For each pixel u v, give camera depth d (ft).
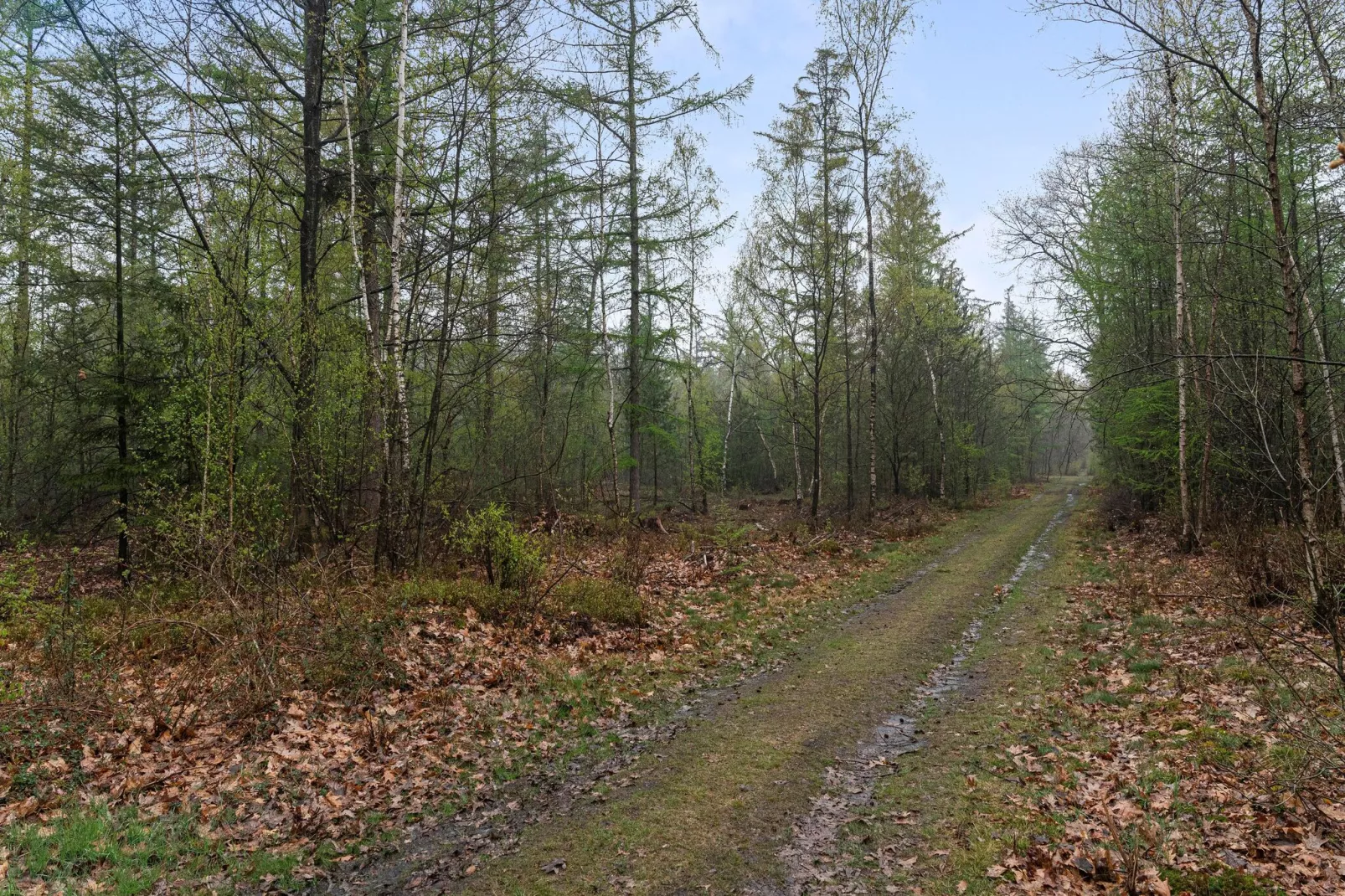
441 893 15.65
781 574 51.70
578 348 65.10
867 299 81.82
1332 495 35.27
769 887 15.49
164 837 17.10
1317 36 27.96
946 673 30.53
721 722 25.63
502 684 28.02
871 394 83.41
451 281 49.75
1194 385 45.42
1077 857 14.88
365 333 42.34
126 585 40.86
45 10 37.06
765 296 71.15
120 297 44.91
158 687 25.67
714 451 94.73
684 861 16.65
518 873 16.34
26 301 55.77
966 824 17.30
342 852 17.17
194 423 34.94
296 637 27.55
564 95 52.85
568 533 57.77
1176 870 13.99
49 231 52.21
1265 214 43.86
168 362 43.16
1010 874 14.79
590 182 59.47
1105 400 62.28
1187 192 44.52
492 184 43.62
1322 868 13.47
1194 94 42.24
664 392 92.07
